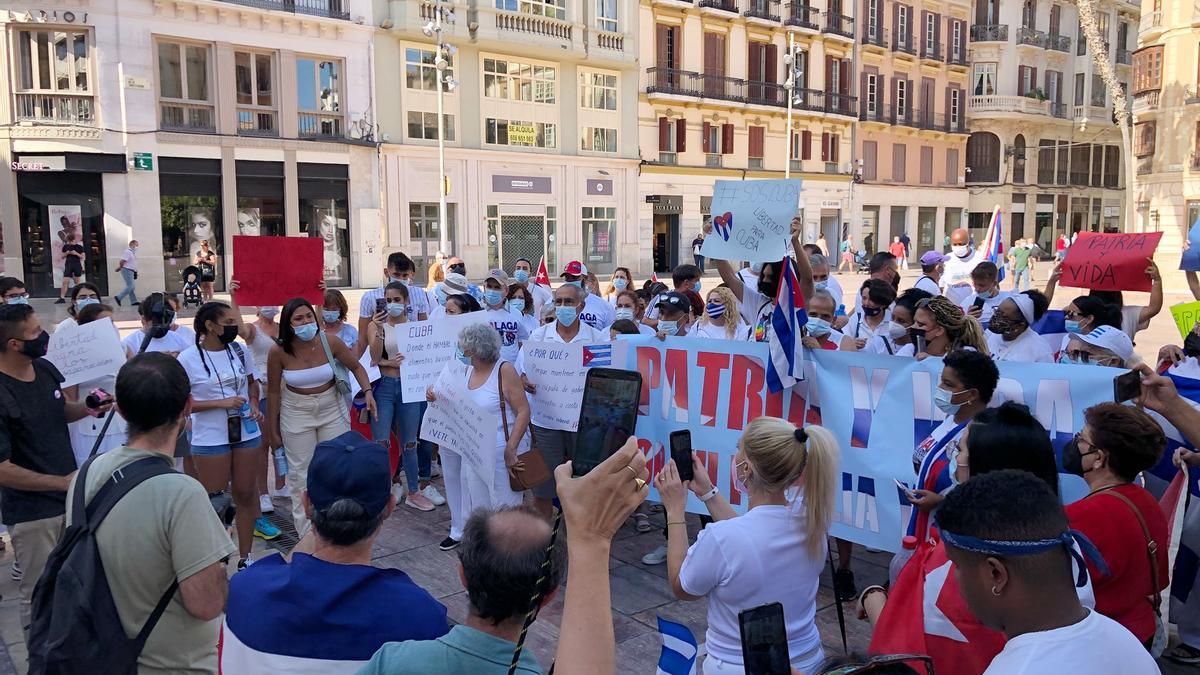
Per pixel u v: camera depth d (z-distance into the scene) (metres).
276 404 5.90
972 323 4.84
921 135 47.53
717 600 2.84
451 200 31.36
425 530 6.52
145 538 2.69
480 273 32.25
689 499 5.63
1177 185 32.59
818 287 7.40
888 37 45.16
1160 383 3.06
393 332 7.06
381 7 29.12
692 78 37.91
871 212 45.91
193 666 2.80
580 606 1.72
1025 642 1.77
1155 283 6.70
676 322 6.21
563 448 6.08
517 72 32.72
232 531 6.27
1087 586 2.52
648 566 5.77
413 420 7.07
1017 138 50.69
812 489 2.83
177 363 2.97
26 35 23.64
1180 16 32.34
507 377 5.50
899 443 4.73
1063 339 6.45
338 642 2.30
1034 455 2.87
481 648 1.93
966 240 9.69
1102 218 55.47
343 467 2.46
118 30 24.25
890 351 6.27
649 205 37.22
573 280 10.49
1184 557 4.38
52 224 24.41
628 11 35.16
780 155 41.53
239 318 6.63
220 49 25.95
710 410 5.53
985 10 49.31
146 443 2.89
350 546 2.45
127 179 24.92
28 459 4.25
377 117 29.38
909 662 2.17
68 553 2.70
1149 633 3.09
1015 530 1.76
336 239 29.12
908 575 2.82
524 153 32.91
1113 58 52.69
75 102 24.19
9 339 4.08
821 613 5.01
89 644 2.63
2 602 5.21
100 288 25.03
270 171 27.25
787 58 37.78
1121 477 3.13
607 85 35.41
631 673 4.29
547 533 2.01
